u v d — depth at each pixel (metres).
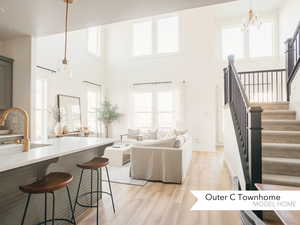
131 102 7.10
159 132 5.68
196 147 6.24
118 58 7.33
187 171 3.89
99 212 2.31
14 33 3.15
